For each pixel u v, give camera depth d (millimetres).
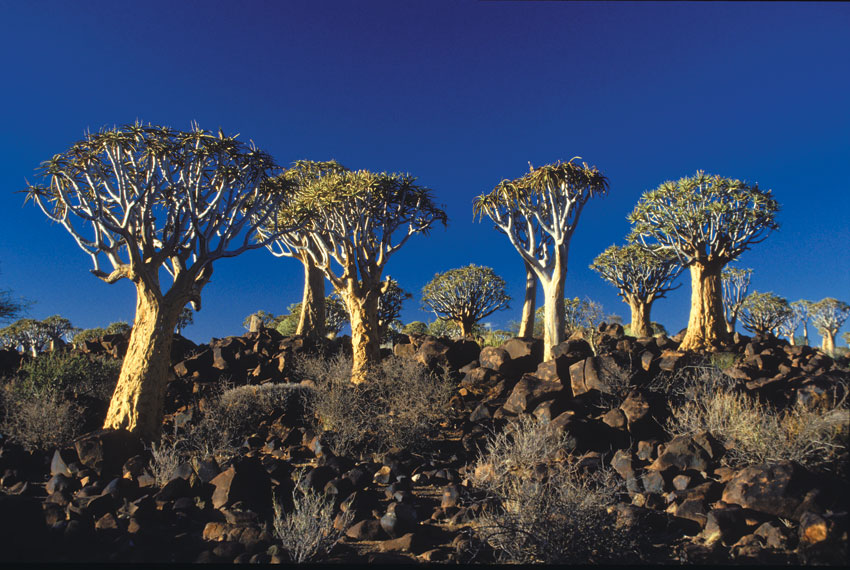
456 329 25891
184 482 5816
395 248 13734
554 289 11586
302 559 4047
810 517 3836
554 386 8961
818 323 33844
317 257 15828
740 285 21812
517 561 3914
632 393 7750
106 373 12242
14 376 11625
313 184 13891
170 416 10742
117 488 5613
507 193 12328
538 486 4371
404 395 9586
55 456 7020
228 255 10406
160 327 9000
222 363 13633
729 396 6836
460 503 5551
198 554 4137
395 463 7078
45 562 3771
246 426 9555
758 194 14016
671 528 4586
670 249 15672
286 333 23484
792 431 5332
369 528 4844
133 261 8945
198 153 9695
